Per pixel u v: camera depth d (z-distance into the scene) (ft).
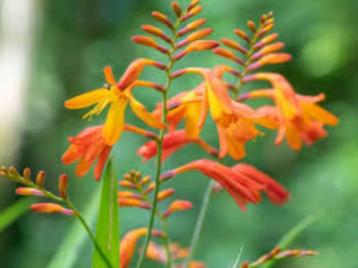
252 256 39.55
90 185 40.42
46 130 46.11
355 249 37.40
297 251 11.54
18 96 41.11
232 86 13.30
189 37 11.35
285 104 12.94
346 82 48.39
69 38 50.08
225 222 40.37
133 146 40.24
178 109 12.14
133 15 51.65
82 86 49.47
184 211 39.93
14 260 40.14
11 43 41.29
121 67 48.85
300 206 39.68
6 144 40.45
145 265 36.14
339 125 42.88
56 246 40.68
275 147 45.68
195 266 14.47
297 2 44.55
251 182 11.66
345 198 38.19
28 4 41.57
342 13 44.70
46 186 44.93
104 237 10.96
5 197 38.91
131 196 12.59
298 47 46.60
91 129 11.05
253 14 43.88
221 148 11.23
